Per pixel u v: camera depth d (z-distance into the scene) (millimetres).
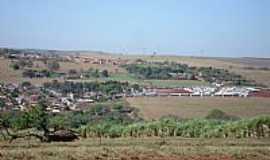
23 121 40188
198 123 43781
